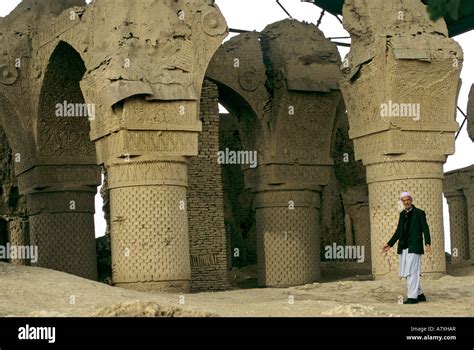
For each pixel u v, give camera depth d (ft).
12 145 85.66
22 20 82.33
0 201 98.58
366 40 69.97
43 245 83.10
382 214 69.36
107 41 67.31
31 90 81.82
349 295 59.88
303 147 87.15
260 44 88.02
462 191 105.09
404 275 54.60
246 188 89.30
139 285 65.67
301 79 85.61
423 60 67.97
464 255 105.29
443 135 69.56
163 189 66.08
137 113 65.41
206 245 80.33
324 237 105.19
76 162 82.89
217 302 54.80
